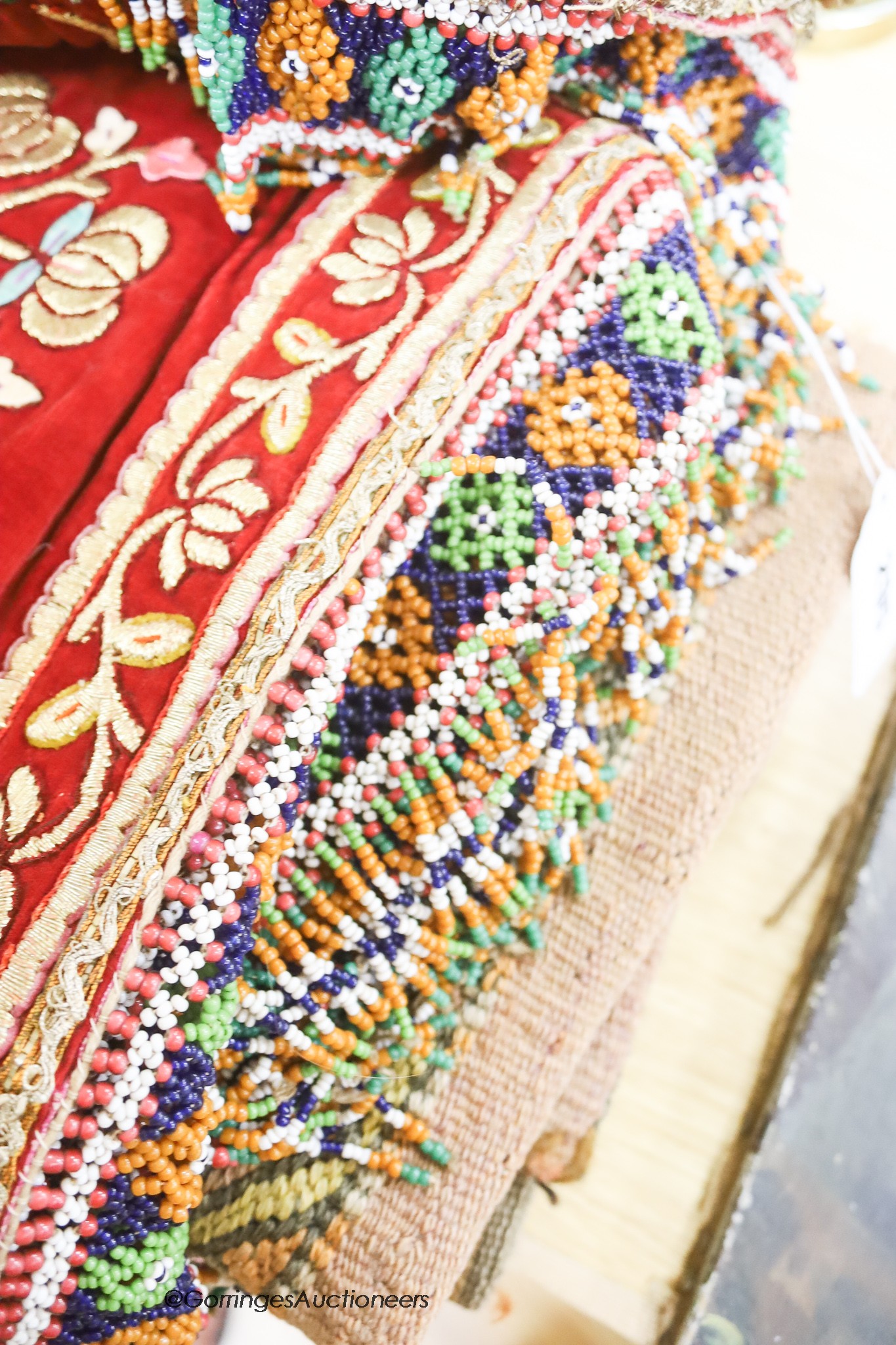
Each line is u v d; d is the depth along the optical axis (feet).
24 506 1.25
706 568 1.38
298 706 1.21
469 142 1.32
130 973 1.17
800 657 1.40
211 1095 1.23
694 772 1.37
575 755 1.33
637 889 1.36
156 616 1.22
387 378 1.26
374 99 1.26
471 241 1.29
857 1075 1.38
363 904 1.28
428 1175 1.29
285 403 1.26
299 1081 1.29
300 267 1.30
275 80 1.24
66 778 1.20
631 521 1.28
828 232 1.61
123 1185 1.19
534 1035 1.33
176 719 1.20
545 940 1.34
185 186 1.31
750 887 1.43
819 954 1.41
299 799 1.23
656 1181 1.37
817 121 1.66
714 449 1.37
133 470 1.25
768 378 1.42
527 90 1.26
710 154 1.38
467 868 1.29
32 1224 1.16
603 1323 1.34
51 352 1.28
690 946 1.42
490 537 1.27
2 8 1.28
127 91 1.34
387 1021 1.30
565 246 1.29
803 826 1.45
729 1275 1.34
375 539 1.23
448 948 1.30
